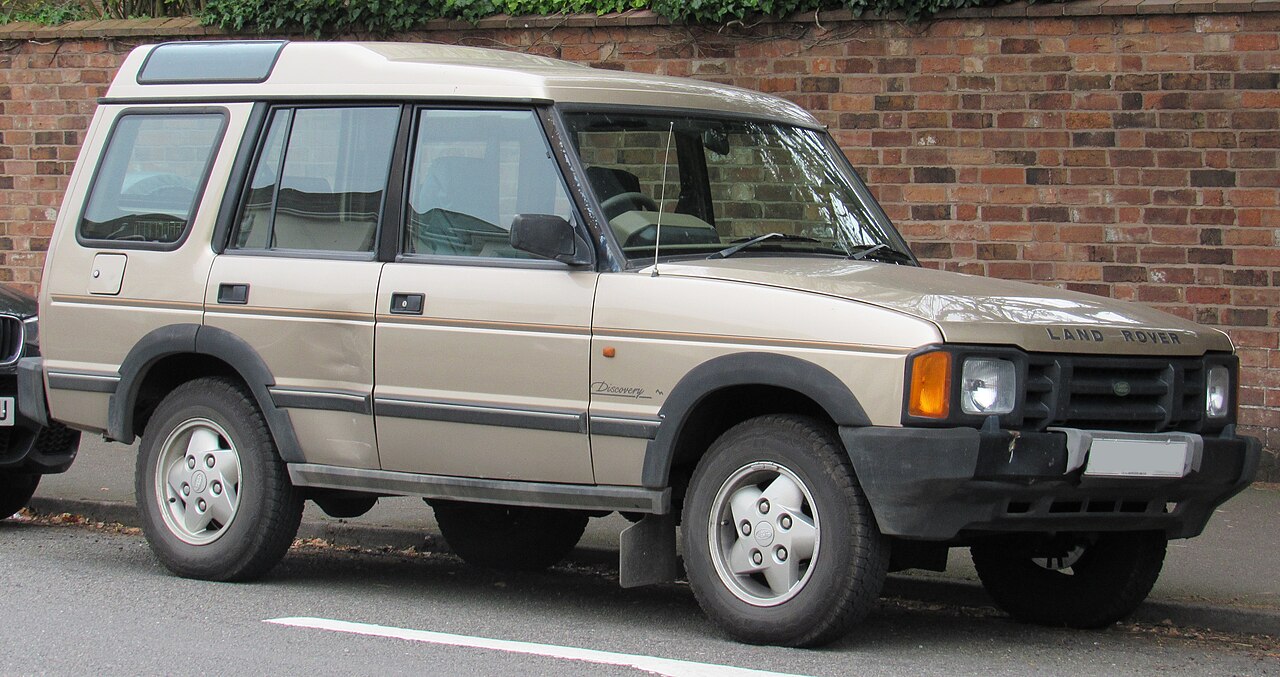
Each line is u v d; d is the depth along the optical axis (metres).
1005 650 6.06
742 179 6.74
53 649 5.65
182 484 7.21
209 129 7.29
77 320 7.46
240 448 7.02
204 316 7.07
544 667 5.45
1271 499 9.32
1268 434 9.80
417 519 8.73
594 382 6.10
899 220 10.49
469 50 7.22
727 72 10.87
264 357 6.91
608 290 6.09
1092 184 10.08
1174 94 9.88
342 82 6.93
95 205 7.54
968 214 10.34
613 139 6.43
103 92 12.59
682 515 6.01
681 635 6.13
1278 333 9.77
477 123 6.55
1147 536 6.40
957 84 10.32
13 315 8.45
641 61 11.09
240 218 7.14
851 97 10.57
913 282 6.09
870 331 5.54
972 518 5.51
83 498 9.28
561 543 7.70
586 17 11.15
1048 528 5.78
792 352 5.67
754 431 5.82
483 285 6.37
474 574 7.80
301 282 6.82
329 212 6.88
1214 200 9.85
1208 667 5.89
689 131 6.65
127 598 6.68
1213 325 9.89
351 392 6.68
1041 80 10.15
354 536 8.48
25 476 9.02
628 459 6.03
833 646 5.93
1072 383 5.64
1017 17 10.16
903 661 5.70
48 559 7.75
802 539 5.69
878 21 10.48
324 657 5.57
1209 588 7.10
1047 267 10.19
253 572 7.07
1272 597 6.92
